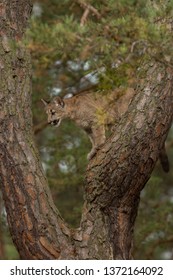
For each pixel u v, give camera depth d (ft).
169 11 33.24
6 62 38.24
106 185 38.73
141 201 64.85
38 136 73.92
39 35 30.50
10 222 37.81
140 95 38.45
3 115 37.55
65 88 61.46
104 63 32.99
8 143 37.35
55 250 37.58
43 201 37.60
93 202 39.22
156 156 38.88
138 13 32.37
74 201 68.54
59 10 61.62
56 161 61.98
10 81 38.09
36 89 61.31
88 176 39.32
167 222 61.72
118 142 38.32
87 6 34.04
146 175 38.93
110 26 31.68
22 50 38.70
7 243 61.82
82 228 38.96
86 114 51.47
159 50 32.04
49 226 37.60
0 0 38.75
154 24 32.91
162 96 38.04
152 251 61.46
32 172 37.50
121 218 39.47
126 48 31.32
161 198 75.15
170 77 38.17
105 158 38.63
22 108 38.17
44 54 31.40
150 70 38.45
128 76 33.83
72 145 62.34
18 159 37.29
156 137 38.24
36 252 37.40
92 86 55.83
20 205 37.19
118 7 32.50
